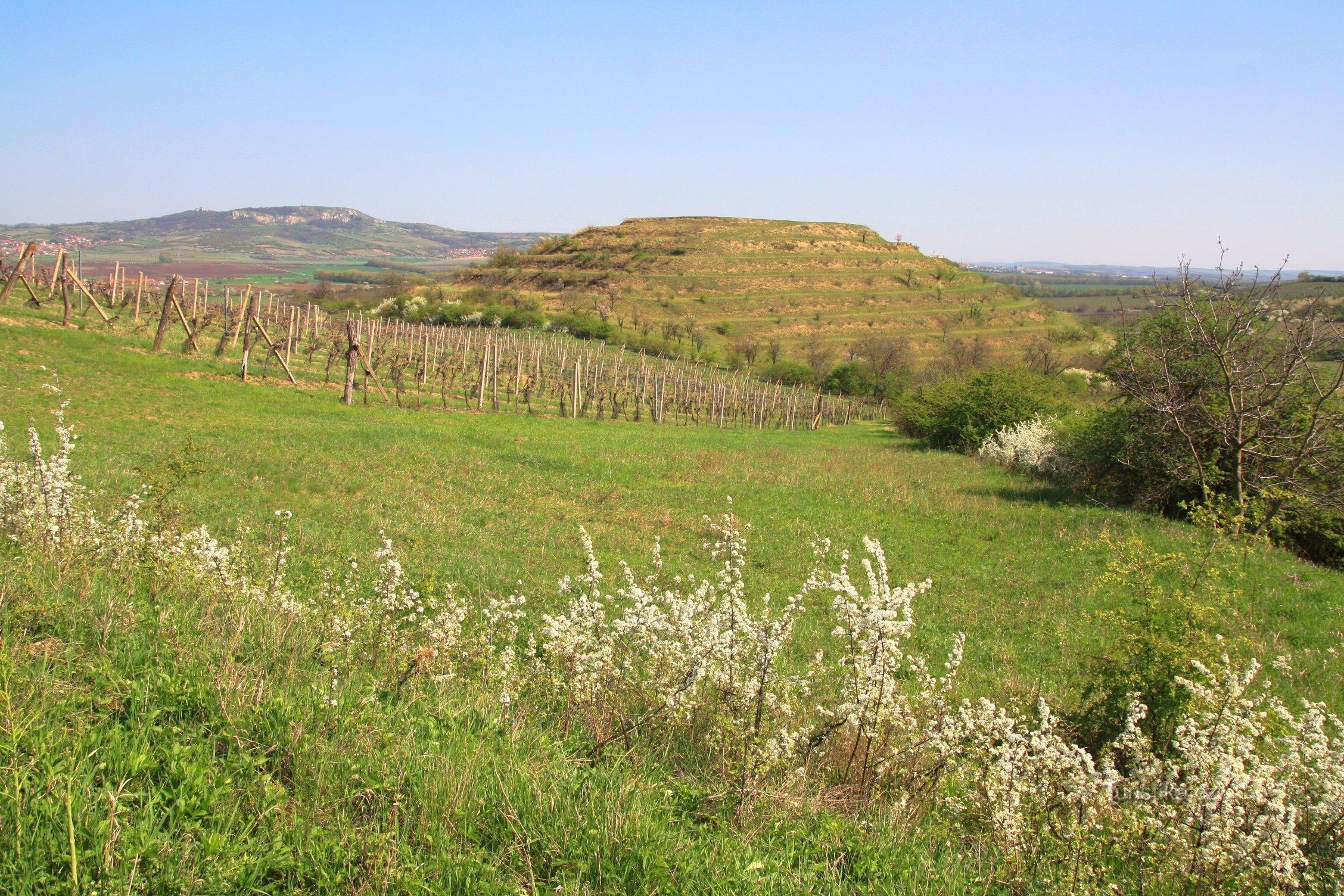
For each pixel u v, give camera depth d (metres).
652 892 3.38
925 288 128.38
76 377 21.94
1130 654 6.66
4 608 4.69
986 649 10.45
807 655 9.55
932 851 4.34
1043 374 38.72
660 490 20.48
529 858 3.43
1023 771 4.84
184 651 4.56
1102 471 21.41
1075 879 4.04
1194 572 7.59
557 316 91.56
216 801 3.30
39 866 2.75
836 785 4.98
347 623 5.79
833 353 96.06
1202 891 4.08
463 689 5.38
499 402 36.84
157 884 2.82
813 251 142.62
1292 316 13.84
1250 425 15.33
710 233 148.38
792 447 33.78
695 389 53.25
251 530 10.60
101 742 3.61
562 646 5.34
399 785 3.68
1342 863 4.02
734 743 4.73
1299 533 16.00
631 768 4.57
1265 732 5.53
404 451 20.64
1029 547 16.31
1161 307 18.03
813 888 3.66
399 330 57.78
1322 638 10.74
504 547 13.17
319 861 3.14
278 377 29.09
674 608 5.43
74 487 7.24
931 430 36.16
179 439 17.48
